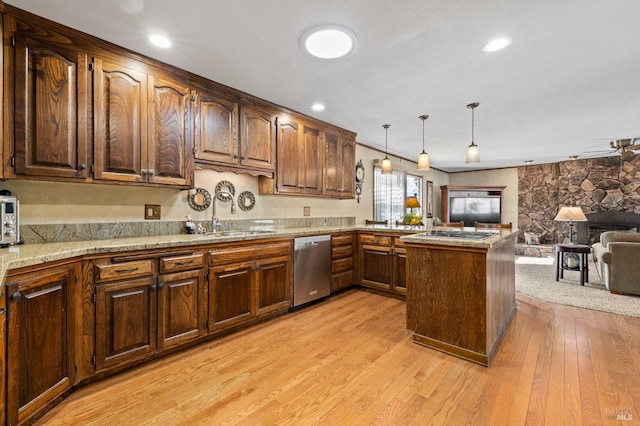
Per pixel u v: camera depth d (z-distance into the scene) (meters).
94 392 1.76
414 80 2.67
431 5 1.70
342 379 1.91
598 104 3.26
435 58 2.29
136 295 2.00
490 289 2.17
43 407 1.54
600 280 4.41
